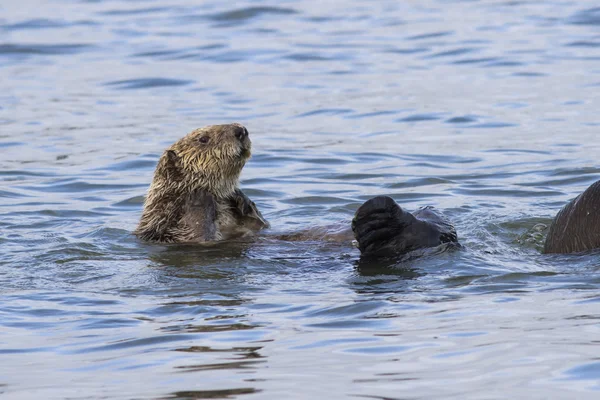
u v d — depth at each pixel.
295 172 22.86
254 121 28.19
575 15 41.22
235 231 17.19
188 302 13.01
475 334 11.15
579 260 13.89
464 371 10.10
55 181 22.50
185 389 9.99
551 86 30.80
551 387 9.55
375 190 21.12
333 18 42.97
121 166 23.80
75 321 12.40
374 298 12.74
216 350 11.11
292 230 16.84
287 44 38.28
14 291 13.77
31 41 39.69
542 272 13.46
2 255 15.98
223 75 34.16
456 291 12.87
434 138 25.80
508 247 15.56
